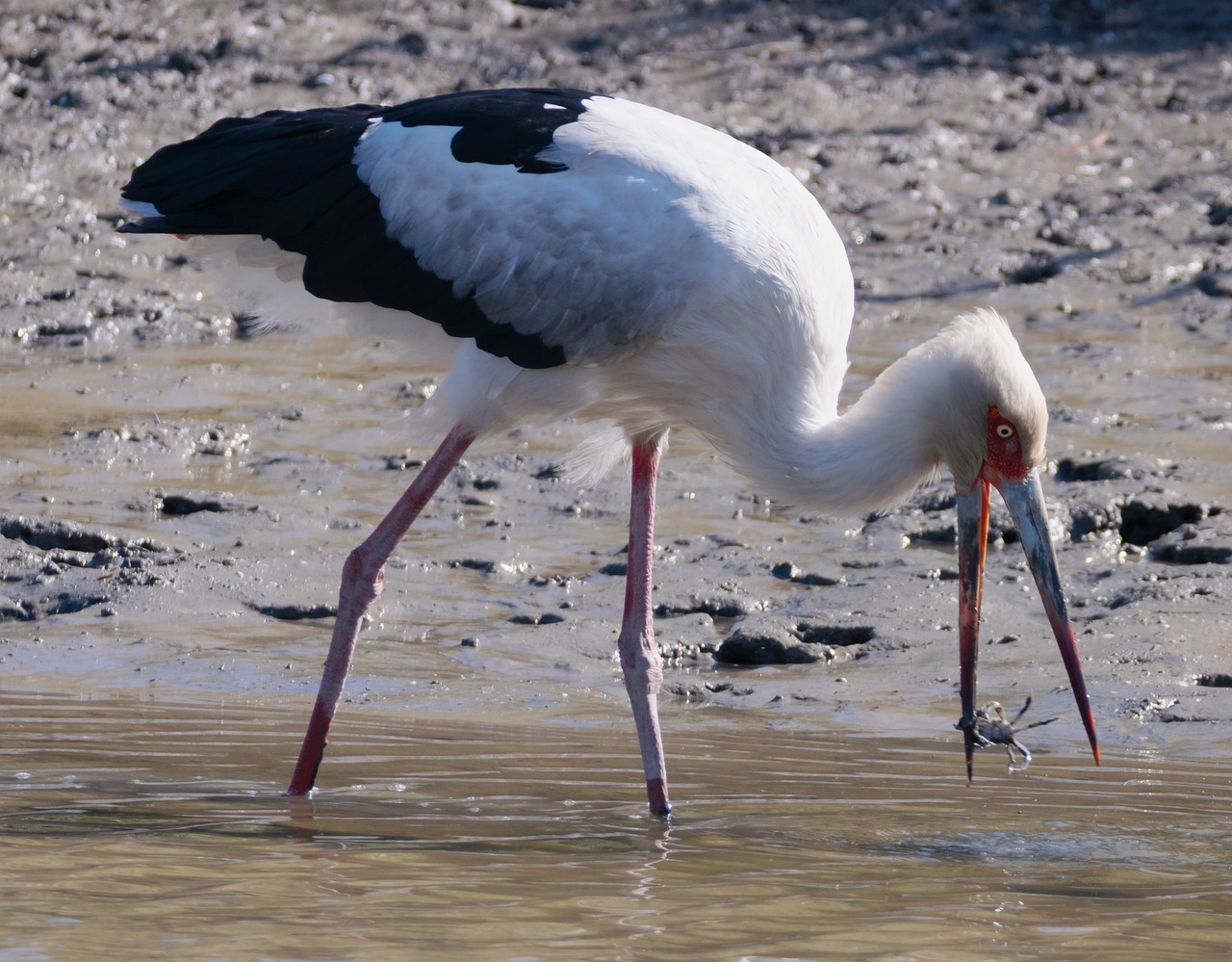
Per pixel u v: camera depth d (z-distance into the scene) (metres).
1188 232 23.94
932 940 6.04
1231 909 6.50
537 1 31.78
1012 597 12.34
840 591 12.55
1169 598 12.14
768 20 31.70
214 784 8.30
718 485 15.31
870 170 25.86
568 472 10.09
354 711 10.02
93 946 5.73
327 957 5.67
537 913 6.25
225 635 11.59
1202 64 30.81
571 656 11.34
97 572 12.57
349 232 8.92
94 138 25.22
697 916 6.27
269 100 27.05
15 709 9.75
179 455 15.58
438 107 9.07
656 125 8.96
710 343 8.73
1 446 15.45
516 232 8.71
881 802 8.21
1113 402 17.42
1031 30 32.06
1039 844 7.47
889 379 8.78
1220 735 9.73
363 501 14.70
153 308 19.89
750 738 9.63
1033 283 22.17
